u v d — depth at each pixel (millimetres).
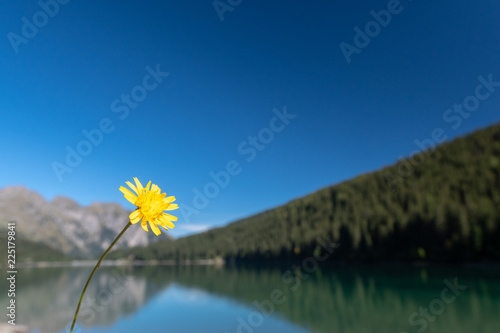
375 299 36281
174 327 27484
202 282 74312
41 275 108438
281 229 149625
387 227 81938
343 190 137000
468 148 108312
